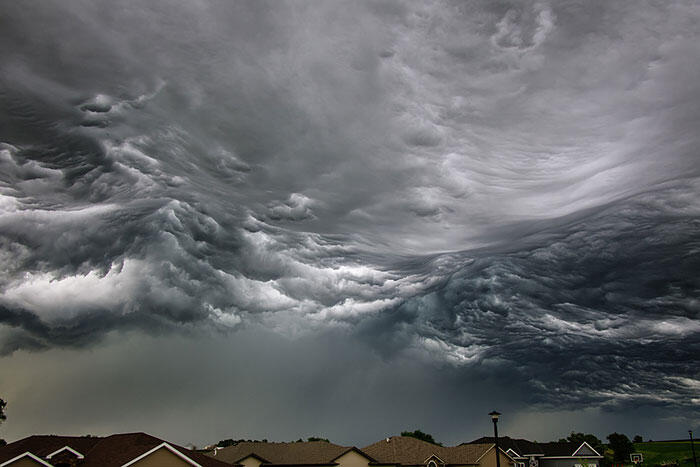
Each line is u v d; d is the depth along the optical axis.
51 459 32.91
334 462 54.56
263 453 55.72
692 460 92.38
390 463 57.53
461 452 65.19
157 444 33.16
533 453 73.38
